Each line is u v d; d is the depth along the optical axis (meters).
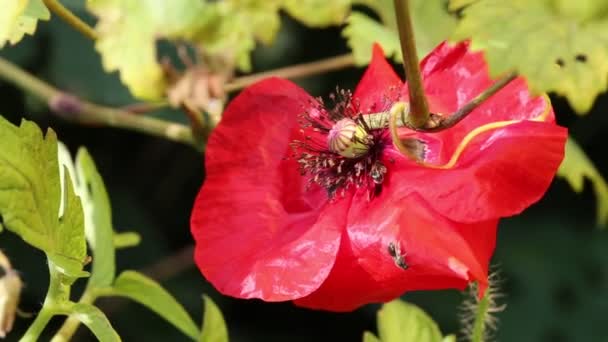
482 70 0.31
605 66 0.28
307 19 0.37
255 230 0.32
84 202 0.34
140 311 0.60
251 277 0.31
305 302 0.31
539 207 0.64
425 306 0.59
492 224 0.30
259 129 0.33
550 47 0.28
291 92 0.33
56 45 0.50
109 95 0.50
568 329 0.61
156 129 0.39
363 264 0.30
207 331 0.33
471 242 0.29
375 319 0.65
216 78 0.36
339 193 0.32
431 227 0.30
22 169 0.29
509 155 0.29
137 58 0.35
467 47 0.32
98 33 0.35
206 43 0.36
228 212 0.32
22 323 0.54
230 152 0.32
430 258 0.29
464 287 0.29
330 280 0.31
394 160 0.31
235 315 0.65
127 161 0.61
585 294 0.61
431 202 0.30
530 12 0.29
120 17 0.35
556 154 0.29
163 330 0.60
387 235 0.30
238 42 0.36
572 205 0.64
